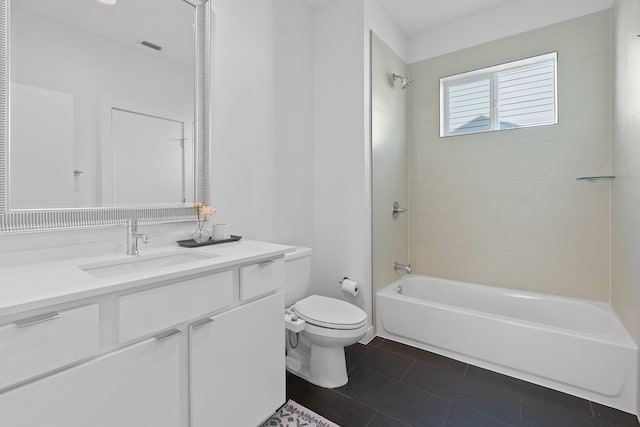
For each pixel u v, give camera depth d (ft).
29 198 3.63
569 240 7.47
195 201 5.35
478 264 8.68
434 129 9.27
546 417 5.11
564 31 7.40
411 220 9.77
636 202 5.21
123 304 2.91
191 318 3.52
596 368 5.43
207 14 5.43
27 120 3.61
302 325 5.70
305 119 7.94
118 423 2.92
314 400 5.53
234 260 3.97
